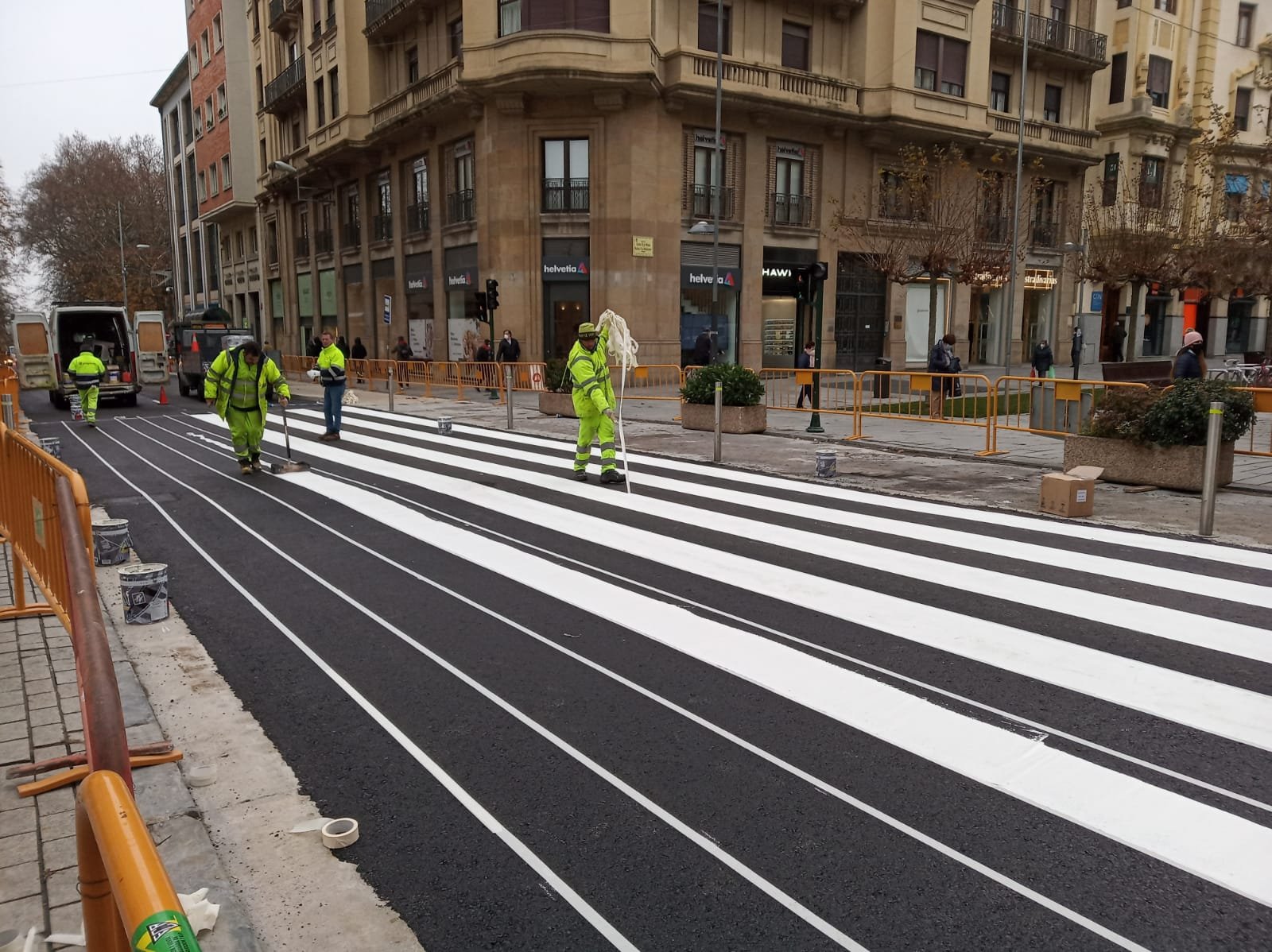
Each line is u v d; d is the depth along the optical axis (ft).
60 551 15.08
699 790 11.76
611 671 15.79
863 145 98.68
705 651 16.67
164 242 215.72
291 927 9.16
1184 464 31.71
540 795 11.69
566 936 9.01
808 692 14.78
